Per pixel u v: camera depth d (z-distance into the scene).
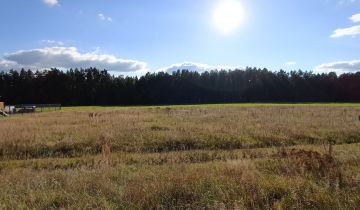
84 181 7.97
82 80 134.00
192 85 132.62
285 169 9.27
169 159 12.52
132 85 127.75
